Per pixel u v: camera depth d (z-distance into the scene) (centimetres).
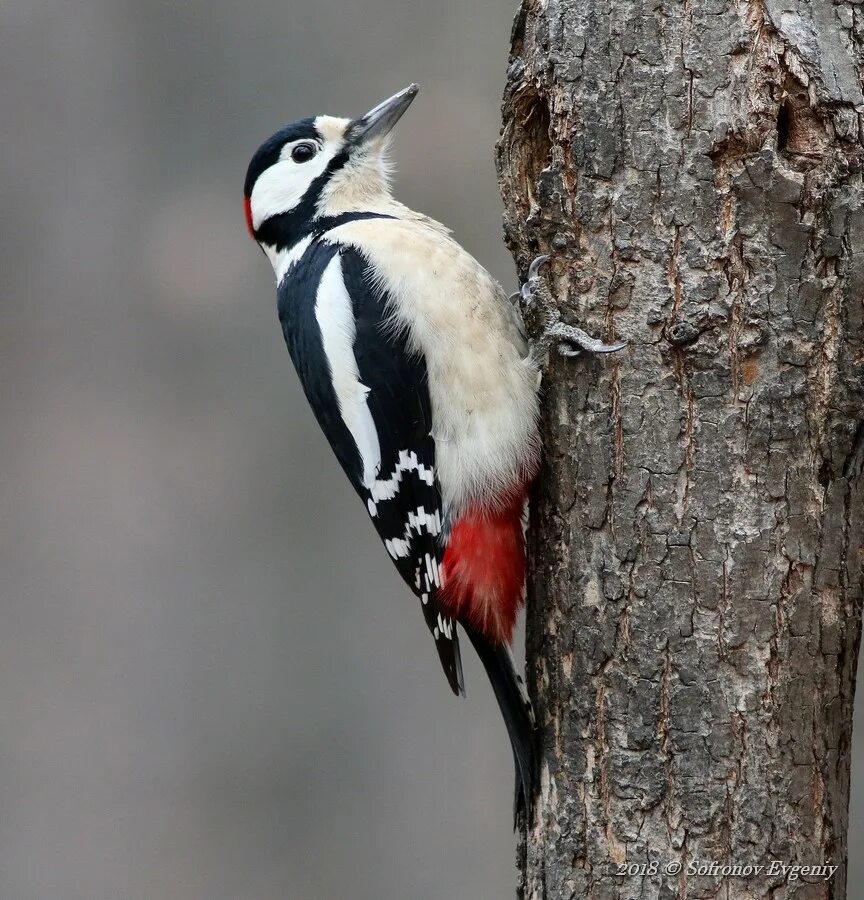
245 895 1513
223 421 1571
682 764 718
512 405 824
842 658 723
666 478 728
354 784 1530
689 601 721
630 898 725
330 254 912
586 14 737
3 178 1587
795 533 711
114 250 1588
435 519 861
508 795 1512
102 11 1592
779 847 707
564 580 768
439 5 1562
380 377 862
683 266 721
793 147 705
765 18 702
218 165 1586
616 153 734
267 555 1559
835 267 701
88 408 1577
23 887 1514
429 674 1540
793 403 709
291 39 1577
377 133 987
